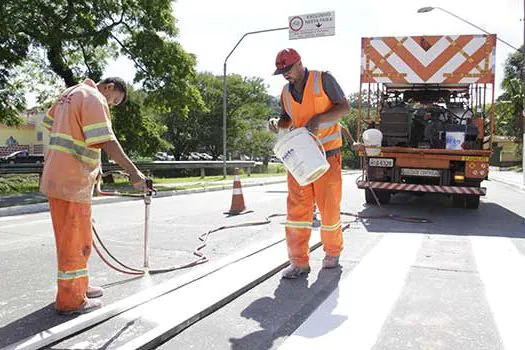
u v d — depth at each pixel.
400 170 10.41
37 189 15.73
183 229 7.61
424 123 10.76
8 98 17.64
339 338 3.36
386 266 5.21
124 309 3.65
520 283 4.65
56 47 16.75
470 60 10.31
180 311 3.63
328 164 4.49
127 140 19.81
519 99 36.72
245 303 4.02
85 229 3.65
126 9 17.92
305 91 4.64
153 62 18.14
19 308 3.82
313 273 4.89
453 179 10.20
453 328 3.55
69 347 3.06
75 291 3.63
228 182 20.53
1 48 15.60
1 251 6.03
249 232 7.29
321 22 19.08
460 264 5.37
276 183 21.70
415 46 10.54
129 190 15.59
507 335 3.43
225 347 3.19
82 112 3.53
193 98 19.19
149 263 5.25
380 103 11.58
